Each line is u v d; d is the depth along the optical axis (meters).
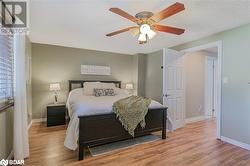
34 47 4.08
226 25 2.70
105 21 2.57
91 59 4.83
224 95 2.96
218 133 3.04
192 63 4.65
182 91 3.97
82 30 3.01
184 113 4.02
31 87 4.02
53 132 3.36
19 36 2.07
